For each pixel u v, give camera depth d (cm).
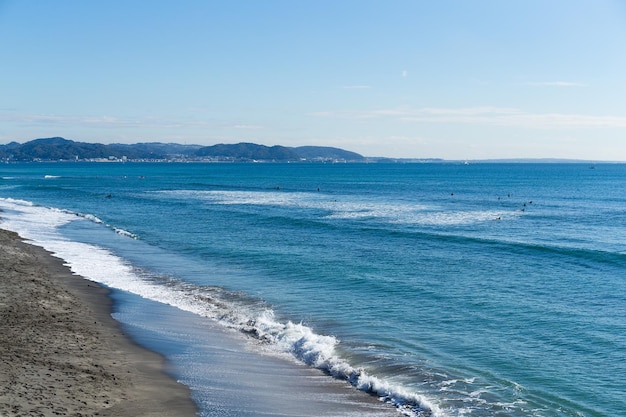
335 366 1582
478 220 5541
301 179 15500
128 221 5312
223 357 1656
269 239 4156
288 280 2766
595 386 1487
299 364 1633
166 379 1438
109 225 4975
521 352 1745
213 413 1236
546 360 1678
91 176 15988
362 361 1659
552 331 1955
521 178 16838
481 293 2505
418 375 1555
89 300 2256
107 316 2033
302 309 2234
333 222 5212
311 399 1363
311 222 5119
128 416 1166
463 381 1515
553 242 4094
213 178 15588
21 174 16950
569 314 2166
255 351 1734
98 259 3288
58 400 1180
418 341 1845
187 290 2544
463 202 7819
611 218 5806
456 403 1374
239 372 1533
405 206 7112
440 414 1296
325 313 2178
